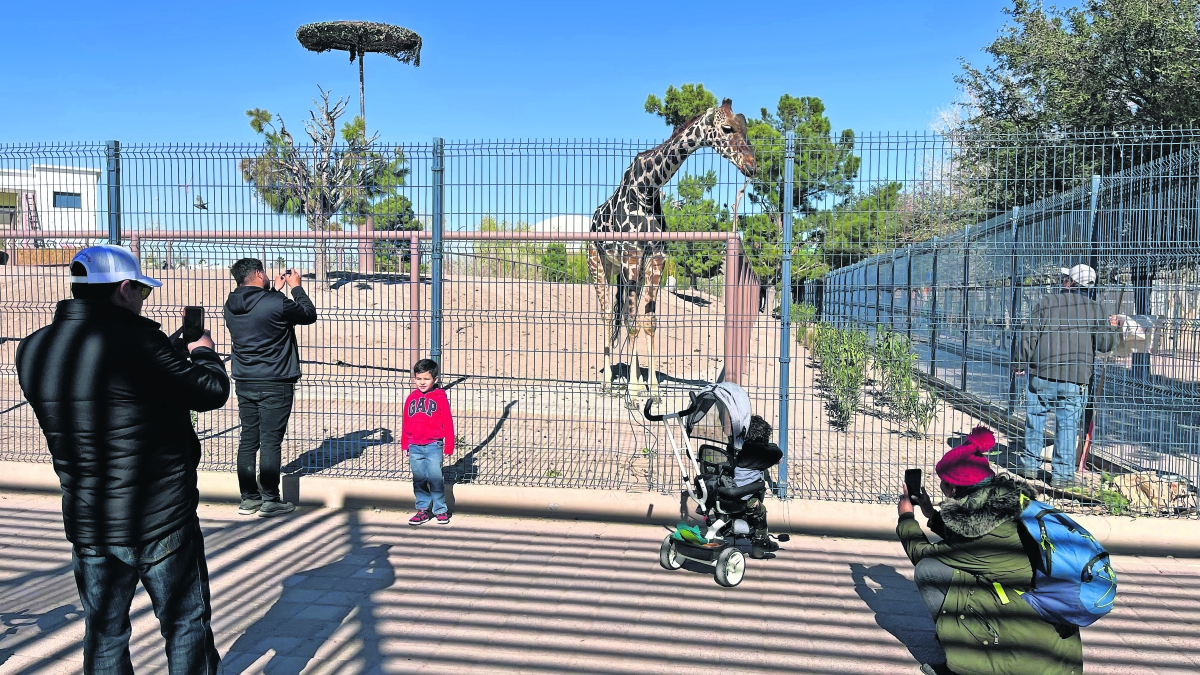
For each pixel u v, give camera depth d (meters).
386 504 6.43
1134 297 6.98
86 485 2.94
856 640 4.23
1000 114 20.89
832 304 14.26
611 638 4.22
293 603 4.60
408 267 8.19
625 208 9.64
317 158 6.83
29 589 4.73
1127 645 4.21
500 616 4.47
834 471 7.25
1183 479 6.34
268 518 6.20
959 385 11.55
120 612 3.11
